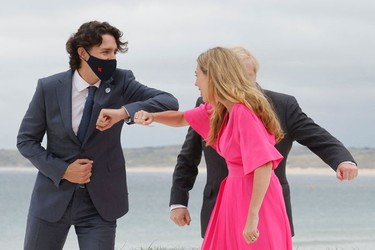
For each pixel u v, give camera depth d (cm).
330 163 603
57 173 593
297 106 616
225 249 550
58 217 604
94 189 604
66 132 597
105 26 593
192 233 3381
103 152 606
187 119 588
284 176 608
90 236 607
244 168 526
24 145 604
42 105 603
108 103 603
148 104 597
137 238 3231
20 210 5422
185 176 647
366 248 2450
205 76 548
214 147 566
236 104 537
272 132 544
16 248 3030
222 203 553
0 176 16375
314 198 7612
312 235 3177
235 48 598
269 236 534
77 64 601
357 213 4978
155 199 6850
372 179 15000
